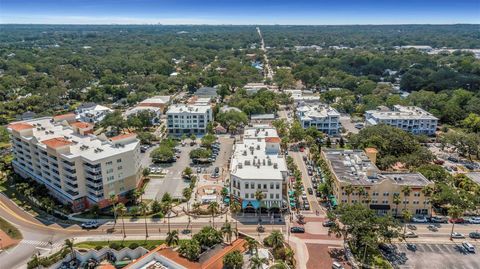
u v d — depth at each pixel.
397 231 141.62
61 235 154.38
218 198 183.88
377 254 137.50
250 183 166.00
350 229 142.50
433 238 149.62
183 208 174.75
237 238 143.62
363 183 168.25
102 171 168.75
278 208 167.88
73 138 197.38
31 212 172.88
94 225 159.75
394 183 164.88
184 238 149.00
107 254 140.50
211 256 123.12
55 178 180.38
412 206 166.00
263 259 119.81
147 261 116.50
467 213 168.25
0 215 170.00
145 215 168.25
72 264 135.25
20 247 146.25
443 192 169.00
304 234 153.00
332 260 135.75
